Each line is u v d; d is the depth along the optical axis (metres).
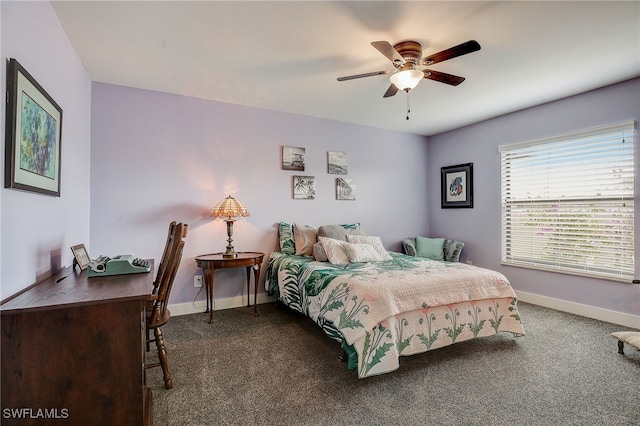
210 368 2.16
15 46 1.38
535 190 3.63
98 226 2.94
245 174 3.63
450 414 1.65
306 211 4.00
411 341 2.12
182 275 3.33
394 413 1.66
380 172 4.59
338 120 4.21
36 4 1.62
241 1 1.80
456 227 4.61
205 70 2.71
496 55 2.44
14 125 1.31
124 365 1.24
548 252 3.51
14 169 1.31
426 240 4.57
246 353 2.39
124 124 3.05
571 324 2.96
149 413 1.53
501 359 2.27
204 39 2.21
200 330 2.86
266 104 3.59
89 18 1.95
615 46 2.31
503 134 3.96
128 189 3.07
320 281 2.53
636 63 2.56
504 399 1.78
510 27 2.07
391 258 3.32
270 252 3.77
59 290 1.36
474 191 4.34
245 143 3.63
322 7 1.86
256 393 1.85
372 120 4.21
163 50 2.36
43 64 1.72
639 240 2.84
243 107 3.61
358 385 1.94
